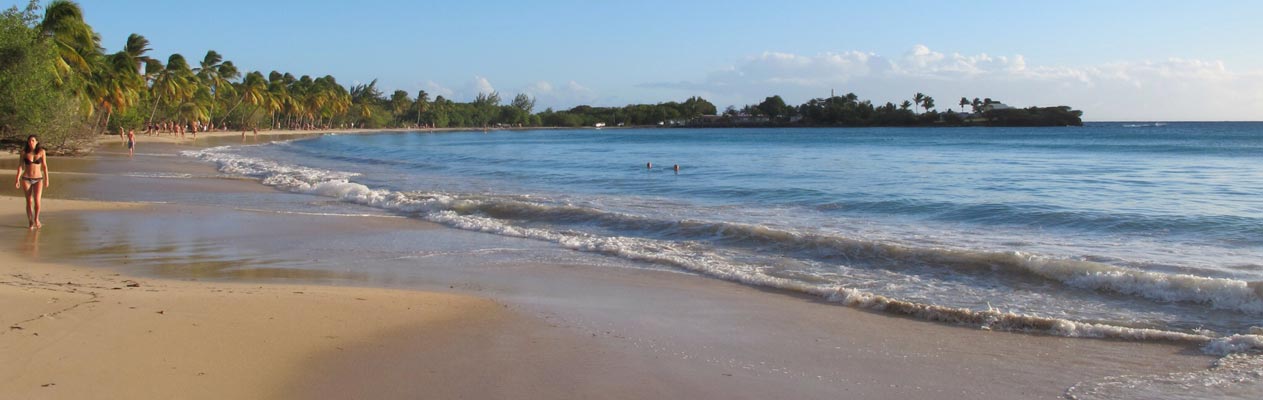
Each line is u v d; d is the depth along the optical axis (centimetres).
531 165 3897
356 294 888
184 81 8019
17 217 1608
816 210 1884
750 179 2831
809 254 1250
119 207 1806
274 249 1302
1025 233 1486
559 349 701
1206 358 692
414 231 1530
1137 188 2384
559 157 4750
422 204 1930
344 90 14488
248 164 3628
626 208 1928
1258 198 2061
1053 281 1019
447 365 643
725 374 643
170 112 8494
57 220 1587
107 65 6041
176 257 1205
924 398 593
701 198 2197
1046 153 5128
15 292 820
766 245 1328
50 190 2245
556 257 1248
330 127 14762
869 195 2170
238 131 10425
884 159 4322
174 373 587
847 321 835
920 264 1141
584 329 776
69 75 4353
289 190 2389
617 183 2731
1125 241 1375
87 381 559
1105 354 711
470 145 7350
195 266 1130
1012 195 2161
